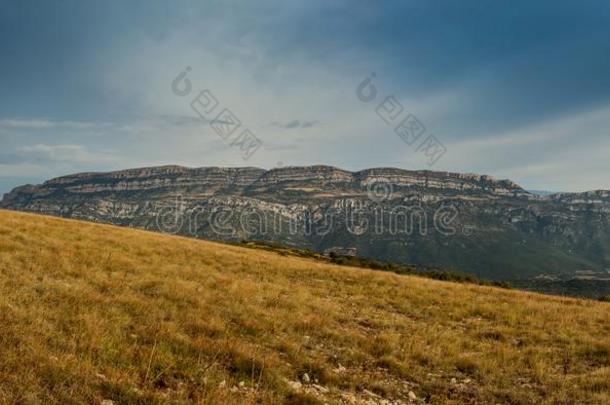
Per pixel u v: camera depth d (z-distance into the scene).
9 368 7.79
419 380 11.99
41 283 15.04
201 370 9.97
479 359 14.05
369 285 28.31
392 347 14.41
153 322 12.90
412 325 18.42
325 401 9.59
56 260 20.03
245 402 8.39
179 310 15.15
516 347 16.20
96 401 7.46
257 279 25.77
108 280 17.92
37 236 26.20
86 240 28.44
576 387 11.91
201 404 7.97
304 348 13.52
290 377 10.86
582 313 23.33
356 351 13.79
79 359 9.00
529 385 12.30
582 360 14.90
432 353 14.33
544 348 15.88
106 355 9.73
